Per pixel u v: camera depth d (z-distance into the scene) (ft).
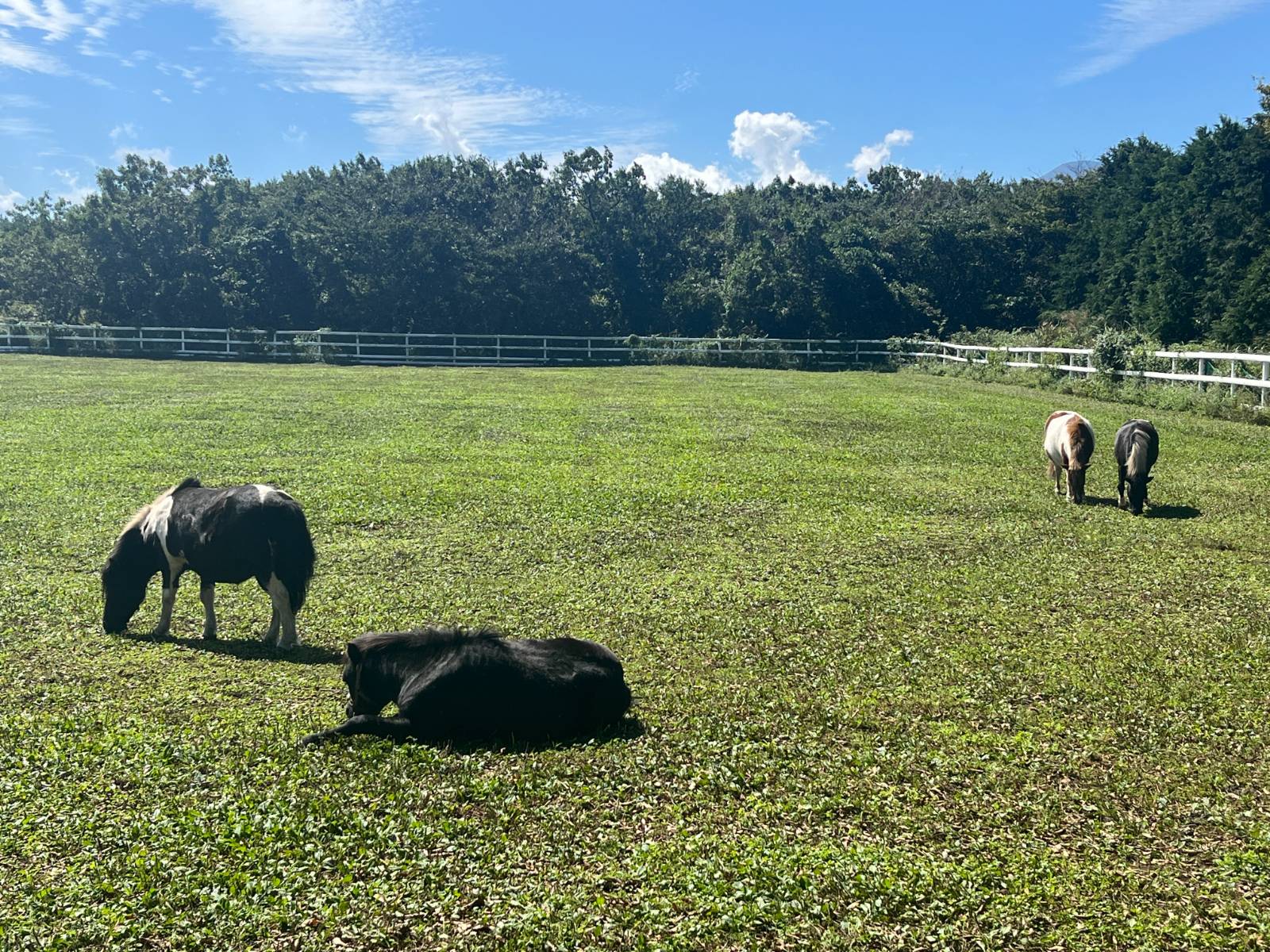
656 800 16.99
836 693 22.06
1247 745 19.17
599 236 182.91
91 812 16.30
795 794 17.19
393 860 14.92
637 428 67.62
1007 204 199.00
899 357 140.36
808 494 44.78
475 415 73.67
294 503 25.32
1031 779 17.75
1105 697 21.61
